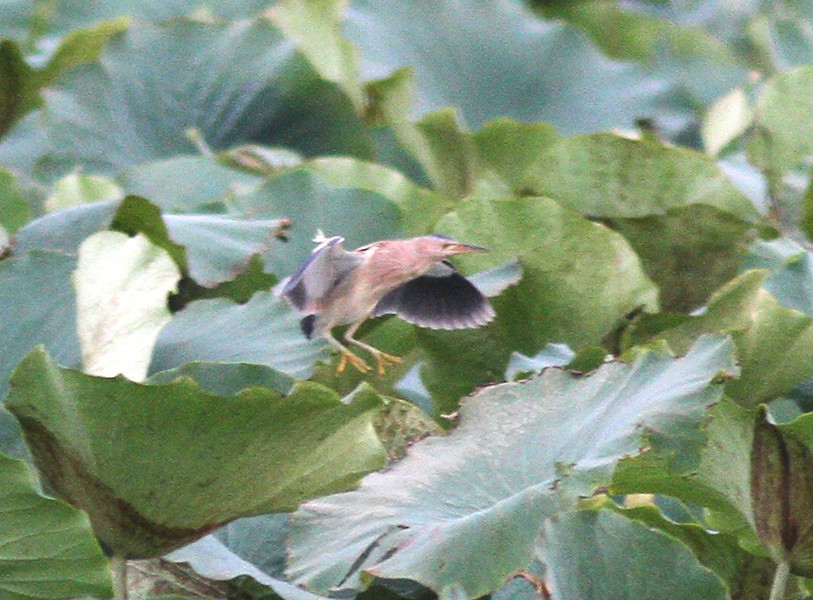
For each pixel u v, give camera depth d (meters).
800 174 29.84
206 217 28.84
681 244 29.17
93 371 28.28
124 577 28.00
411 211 29.33
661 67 30.89
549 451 28.12
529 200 28.88
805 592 28.30
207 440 27.89
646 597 28.00
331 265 28.33
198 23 30.30
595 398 28.17
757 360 28.69
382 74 30.47
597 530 28.03
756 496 28.16
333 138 30.27
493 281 28.83
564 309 28.89
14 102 30.28
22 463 27.77
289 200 29.11
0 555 27.84
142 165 29.61
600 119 30.75
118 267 28.31
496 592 28.20
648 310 28.89
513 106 30.73
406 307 28.59
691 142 30.77
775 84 29.84
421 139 29.94
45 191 29.92
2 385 28.27
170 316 28.30
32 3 30.67
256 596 28.20
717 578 27.98
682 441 28.02
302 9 30.27
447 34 30.73
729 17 31.64
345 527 28.08
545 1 31.34
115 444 27.89
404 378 29.05
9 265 28.38
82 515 27.81
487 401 28.20
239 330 28.48
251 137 30.23
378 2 30.67
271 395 27.86
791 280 28.88
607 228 28.89
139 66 30.19
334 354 28.62
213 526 27.98
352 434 27.92
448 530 27.98
